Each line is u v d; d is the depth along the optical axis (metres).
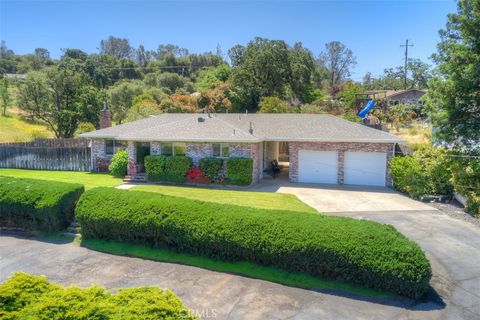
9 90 58.72
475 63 16.69
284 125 25.33
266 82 59.75
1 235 13.80
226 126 23.22
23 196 13.81
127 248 11.87
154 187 20.77
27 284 5.41
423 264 8.32
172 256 11.10
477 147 17.61
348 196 19.28
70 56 93.88
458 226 13.88
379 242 8.80
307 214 10.52
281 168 29.06
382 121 44.22
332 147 22.59
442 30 18.27
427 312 7.82
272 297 8.55
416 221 14.60
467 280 9.29
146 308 4.84
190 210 11.22
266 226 10.00
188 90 72.94
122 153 24.64
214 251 10.69
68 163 27.70
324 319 7.55
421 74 76.12
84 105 44.34
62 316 4.66
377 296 8.49
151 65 99.06
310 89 64.12
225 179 21.72
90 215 12.38
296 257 9.43
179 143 22.70
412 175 18.91
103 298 5.25
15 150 29.16
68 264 10.88
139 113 41.75
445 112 17.89
